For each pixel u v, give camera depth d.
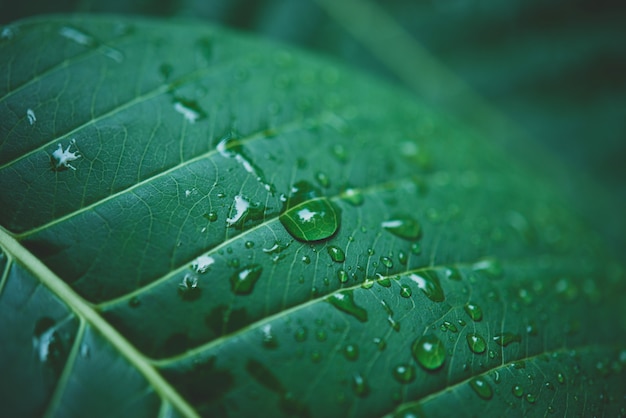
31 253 0.14
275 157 0.15
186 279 0.14
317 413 0.13
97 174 0.14
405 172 0.16
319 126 0.16
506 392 0.14
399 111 0.17
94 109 0.14
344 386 0.13
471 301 0.14
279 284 0.14
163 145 0.14
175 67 0.15
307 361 0.13
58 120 0.14
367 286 0.14
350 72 0.17
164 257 0.14
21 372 0.13
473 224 0.16
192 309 0.13
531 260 0.16
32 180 0.14
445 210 0.16
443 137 0.17
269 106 0.16
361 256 0.14
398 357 0.14
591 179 0.21
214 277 0.14
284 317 0.14
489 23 0.21
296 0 0.19
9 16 0.16
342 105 0.17
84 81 0.15
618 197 0.20
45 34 0.15
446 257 0.15
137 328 0.13
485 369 0.14
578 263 0.17
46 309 0.13
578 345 0.15
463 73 0.21
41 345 0.13
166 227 0.14
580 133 0.21
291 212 0.14
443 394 0.14
